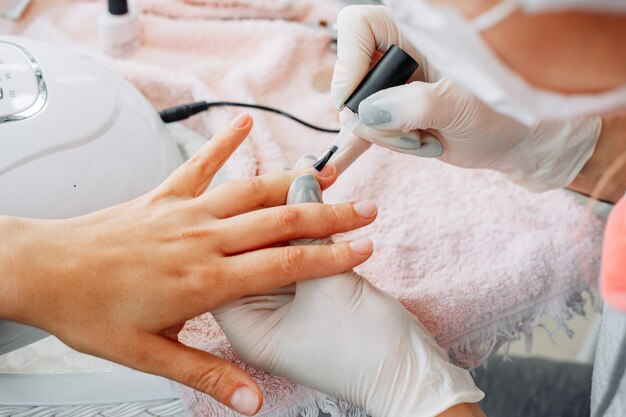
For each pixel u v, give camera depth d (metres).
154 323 0.47
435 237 0.64
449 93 0.54
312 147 0.74
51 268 0.46
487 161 0.63
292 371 0.51
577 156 0.63
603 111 0.28
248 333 0.51
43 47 0.60
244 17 0.90
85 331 0.46
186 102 0.78
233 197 0.53
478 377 0.74
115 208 0.51
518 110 0.29
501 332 0.60
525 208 0.67
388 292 0.60
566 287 0.60
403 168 0.71
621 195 0.64
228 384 0.46
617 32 0.24
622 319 0.52
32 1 0.92
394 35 0.59
